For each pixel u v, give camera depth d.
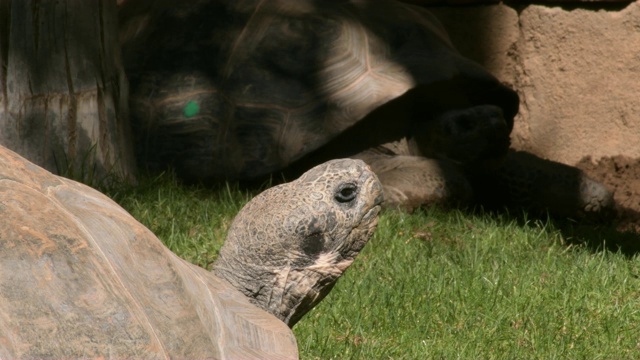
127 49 16.94
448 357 9.45
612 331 10.28
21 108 13.98
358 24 16.59
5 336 4.38
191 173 15.70
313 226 7.24
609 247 13.86
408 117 16.78
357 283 11.18
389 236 13.09
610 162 19.23
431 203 15.30
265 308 7.36
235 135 15.73
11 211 4.83
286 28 16.47
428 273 11.66
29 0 13.95
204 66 16.30
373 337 9.99
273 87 15.95
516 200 17.03
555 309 10.85
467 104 17.39
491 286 11.27
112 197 13.60
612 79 19.41
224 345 5.64
